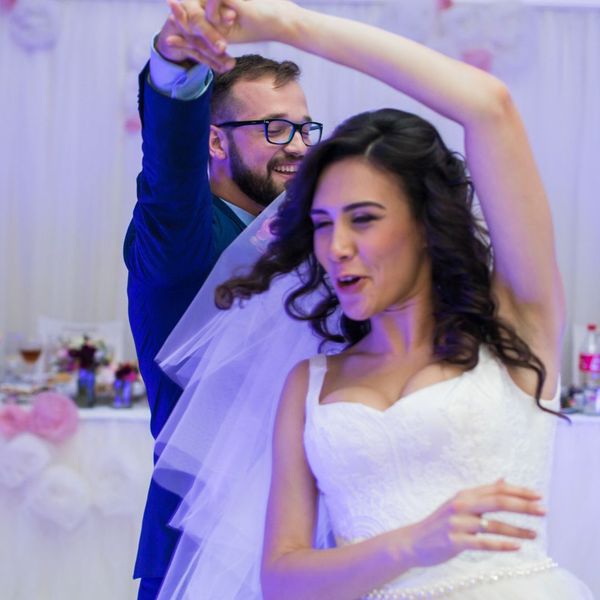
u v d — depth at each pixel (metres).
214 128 2.22
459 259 1.49
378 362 1.56
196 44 1.44
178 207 1.81
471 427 1.46
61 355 4.61
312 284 1.72
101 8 5.06
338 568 1.38
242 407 1.88
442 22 4.88
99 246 5.06
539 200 1.46
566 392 4.56
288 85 2.23
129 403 4.33
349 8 4.95
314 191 1.53
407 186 1.47
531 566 1.47
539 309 1.53
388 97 4.92
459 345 1.49
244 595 1.83
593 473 4.26
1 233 5.03
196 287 2.00
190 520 1.88
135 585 4.14
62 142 5.05
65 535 4.12
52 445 4.12
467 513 1.28
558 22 5.05
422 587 1.43
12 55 5.04
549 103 5.04
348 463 1.48
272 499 1.55
